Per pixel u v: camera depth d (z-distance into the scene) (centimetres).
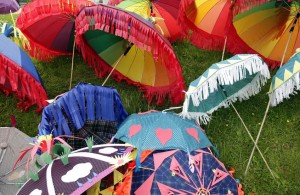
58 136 221
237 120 290
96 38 299
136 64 305
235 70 228
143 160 217
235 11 270
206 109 258
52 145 198
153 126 229
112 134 251
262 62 234
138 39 229
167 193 200
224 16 316
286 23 311
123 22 226
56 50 321
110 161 187
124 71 311
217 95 263
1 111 295
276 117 293
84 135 244
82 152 197
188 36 322
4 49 238
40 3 258
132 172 214
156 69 294
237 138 281
